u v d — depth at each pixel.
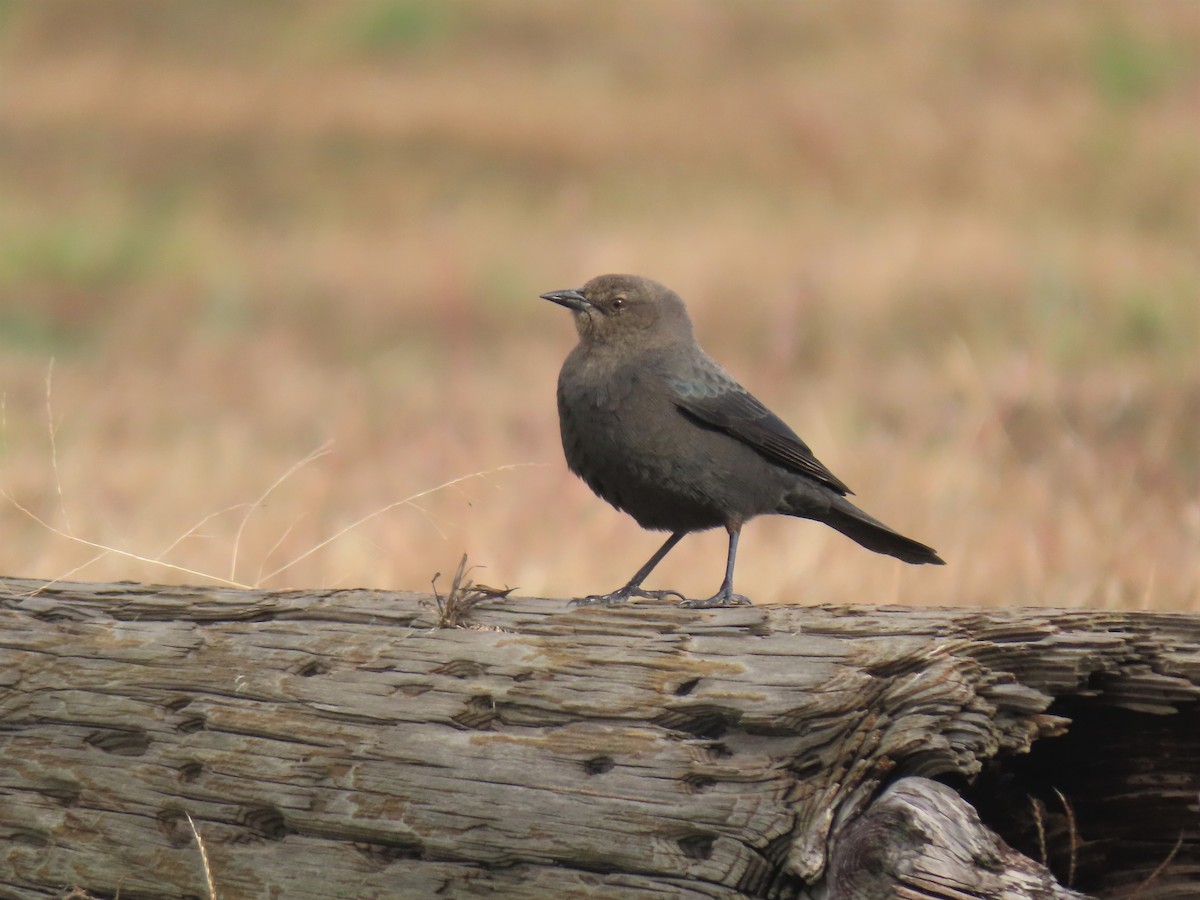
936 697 5.51
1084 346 21.28
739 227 33.03
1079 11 49.09
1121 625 5.86
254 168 40.34
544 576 10.91
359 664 6.12
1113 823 6.26
